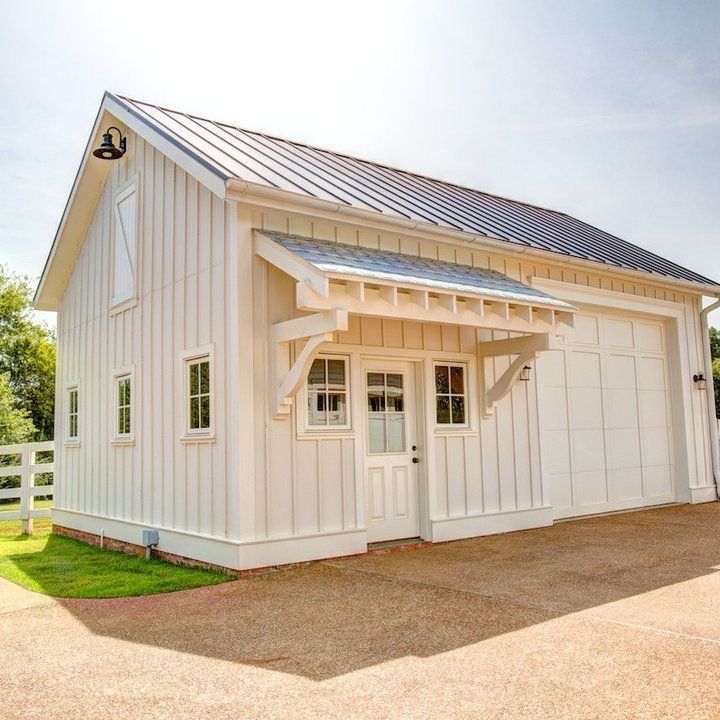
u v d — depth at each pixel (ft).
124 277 33.32
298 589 20.88
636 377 40.91
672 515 36.73
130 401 31.76
